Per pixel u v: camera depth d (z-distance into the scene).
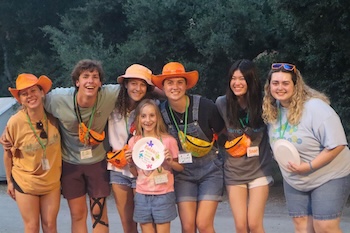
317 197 4.39
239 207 4.78
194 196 4.83
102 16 12.10
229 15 9.15
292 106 4.34
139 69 4.92
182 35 10.19
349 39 7.95
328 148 4.18
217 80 10.14
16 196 4.90
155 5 9.96
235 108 4.70
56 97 4.84
